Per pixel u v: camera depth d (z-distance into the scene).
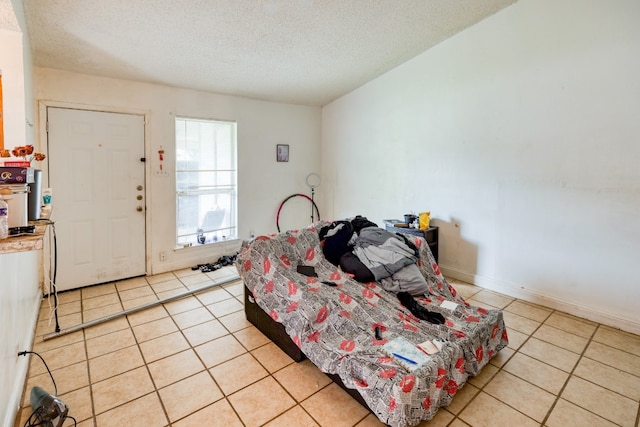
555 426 1.62
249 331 2.53
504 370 2.06
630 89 2.43
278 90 4.31
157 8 2.36
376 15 2.89
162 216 3.77
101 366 2.08
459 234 3.62
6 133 1.96
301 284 2.38
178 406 1.74
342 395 1.84
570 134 2.74
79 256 3.27
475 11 3.05
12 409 1.56
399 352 1.79
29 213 1.53
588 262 2.72
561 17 2.72
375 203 4.55
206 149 4.18
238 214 4.48
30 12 2.19
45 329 2.50
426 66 3.77
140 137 3.54
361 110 4.64
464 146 3.49
